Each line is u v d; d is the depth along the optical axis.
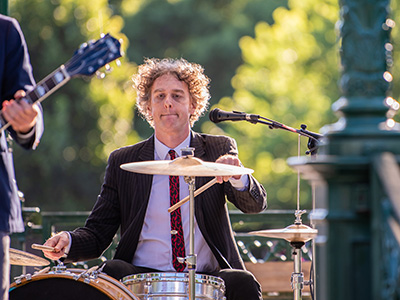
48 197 37.16
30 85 6.25
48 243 9.47
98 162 37.72
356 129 5.56
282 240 13.14
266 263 13.09
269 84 37.25
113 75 36.84
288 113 36.38
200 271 9.57
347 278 5.52
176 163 8.06
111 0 55.56
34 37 36.16
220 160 8.85
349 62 5.69
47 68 36.25
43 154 36.50
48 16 36.03
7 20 6.30
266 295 13.02
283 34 36.47
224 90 55.19
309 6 36.25
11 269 12.91
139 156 10.04
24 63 6.30
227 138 10.19
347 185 5.53
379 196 5.25
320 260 5.86
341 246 5.54
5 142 6.20
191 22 57.34
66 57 36.28
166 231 9.67
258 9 55.41
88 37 35.88
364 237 5.53
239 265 9.84
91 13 36.00
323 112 35.78
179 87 9.98
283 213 13.23
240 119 9.90
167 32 57.03
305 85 36.25
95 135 37.50
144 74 10.34
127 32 55.72
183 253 9.59
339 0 5.84
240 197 9.78
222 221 9.84
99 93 37.00
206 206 9.70
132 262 9.75
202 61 55.44
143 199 9.76
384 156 5.29
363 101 5.63
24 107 5.81
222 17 58.28
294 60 36.28
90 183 37.59
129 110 37.78
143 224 9.73
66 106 36.81
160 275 8.45
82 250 9.70
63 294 8.13
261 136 37.50
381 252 5.24
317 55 36.03
